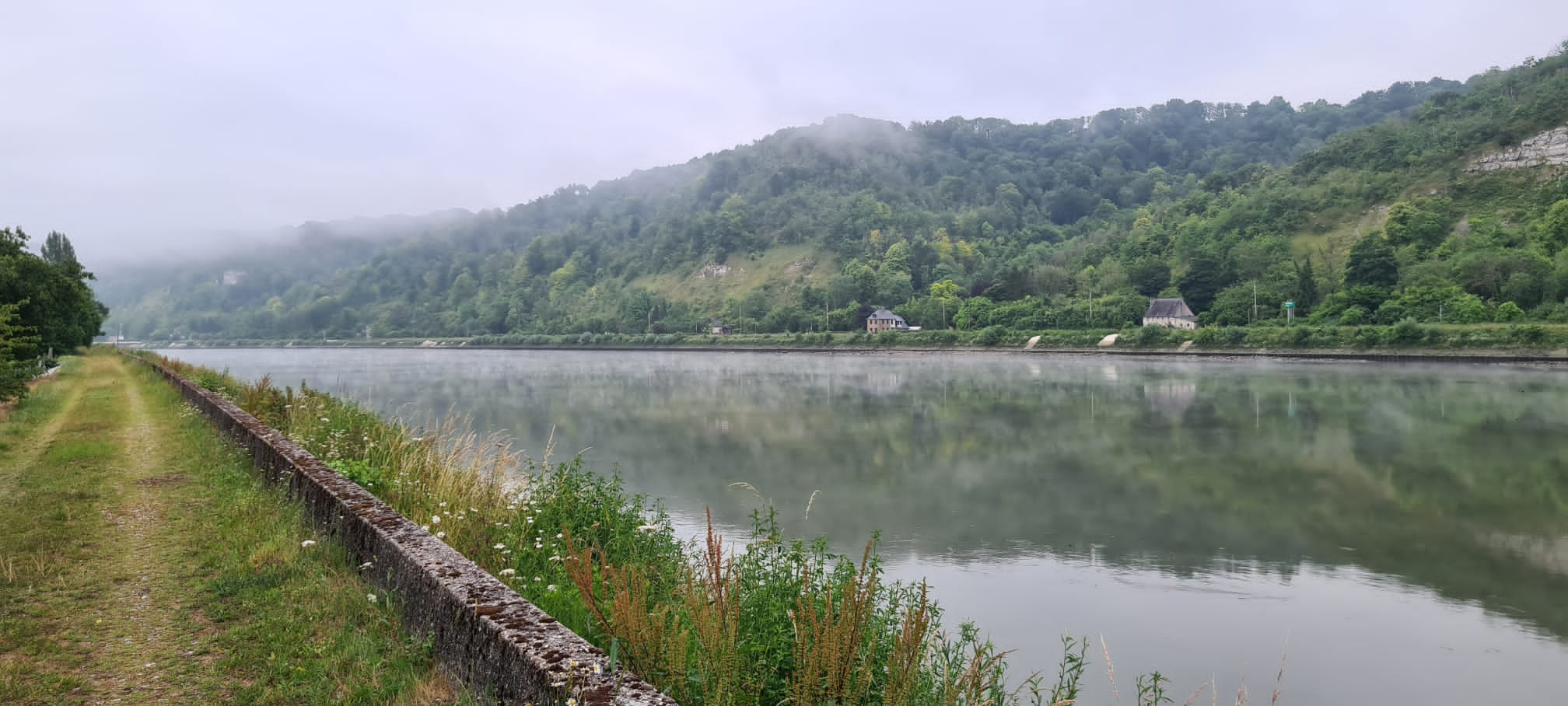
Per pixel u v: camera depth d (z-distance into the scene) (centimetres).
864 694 422
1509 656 1052
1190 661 1026
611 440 2827
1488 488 2086
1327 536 1627
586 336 16462
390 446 1281
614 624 444
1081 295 12519
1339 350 7931
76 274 5216
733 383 5909
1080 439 2920
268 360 11669
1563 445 2717
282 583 629
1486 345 7050
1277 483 2139
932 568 1384
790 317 14825
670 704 334
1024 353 10650
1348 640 1100
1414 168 13400
